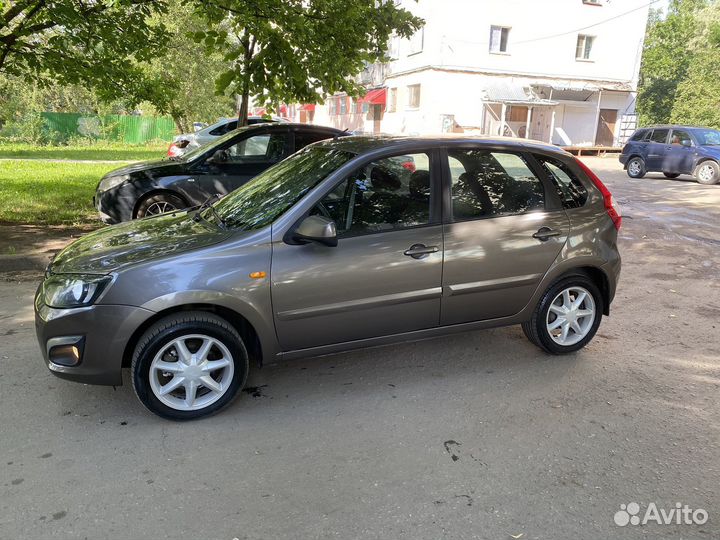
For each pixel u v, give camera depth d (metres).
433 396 3.78
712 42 39.47
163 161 8.33
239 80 8.30
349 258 3.52
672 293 6.16
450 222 3.79
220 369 3.48
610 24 29.52
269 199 3.79
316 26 8.16
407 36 8.90
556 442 3.25
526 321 4.22
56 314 3.20
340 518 2.60
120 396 3.69
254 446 3.18
